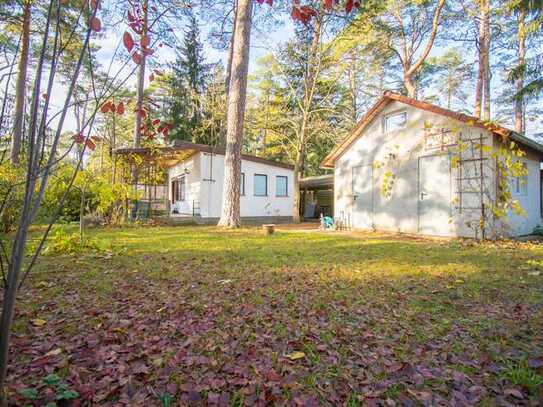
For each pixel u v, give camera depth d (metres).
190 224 13.14
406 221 10.08
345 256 5.42
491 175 8.12
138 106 2.33
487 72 15.94
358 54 14.99
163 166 14.70
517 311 2.84
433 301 3.09
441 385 1.74
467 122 8.37
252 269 4.36
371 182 11.34
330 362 1.97
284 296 3.20
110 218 11.42
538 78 9.96
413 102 9.68
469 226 8.42
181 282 3.70
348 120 16.92
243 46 9.56
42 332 2.34
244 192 15.11
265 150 22.80
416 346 2.18
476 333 2.38
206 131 18.73
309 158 23.33
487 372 1.87
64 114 1.44
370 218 11.32
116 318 2.62
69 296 3.16
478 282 3.78
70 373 1.79
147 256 5.29
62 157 1.57
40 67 1.39
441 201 9.16
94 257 5.14
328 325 2.52
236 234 8.66
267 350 2.11
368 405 1.57
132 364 1.91
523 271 4.36
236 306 2.91
